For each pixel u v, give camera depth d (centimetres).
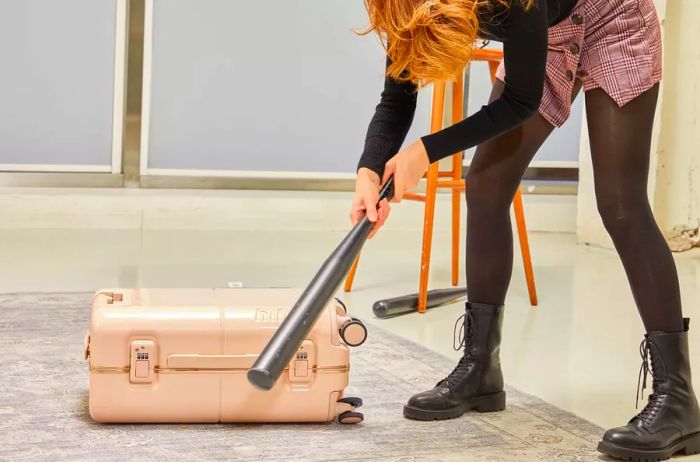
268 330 199
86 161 515
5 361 244
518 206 358
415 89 196
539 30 173
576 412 228
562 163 596
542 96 200
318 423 206
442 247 500
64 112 507
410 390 235
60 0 497
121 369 195
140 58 510
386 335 296
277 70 535
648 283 198
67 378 231
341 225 536
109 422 198
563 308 359
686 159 502
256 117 537
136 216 505
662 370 198
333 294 157
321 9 536
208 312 199
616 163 199
